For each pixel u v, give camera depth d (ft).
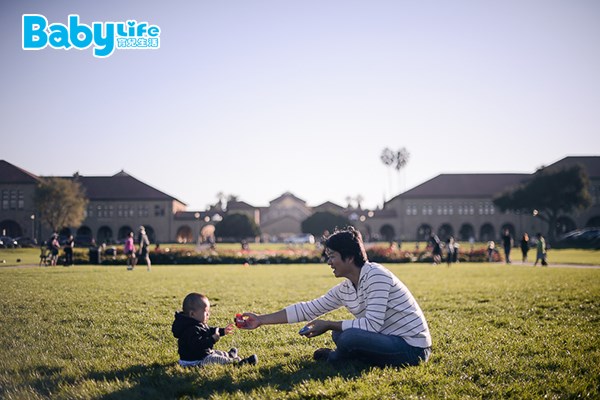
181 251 102.99
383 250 111.86
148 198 297.33
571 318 26.53
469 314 28.50
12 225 92.22
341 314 27.61
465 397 13.55
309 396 13.48
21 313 25.67
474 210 318.45
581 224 297.12
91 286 42.22
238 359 17.49
